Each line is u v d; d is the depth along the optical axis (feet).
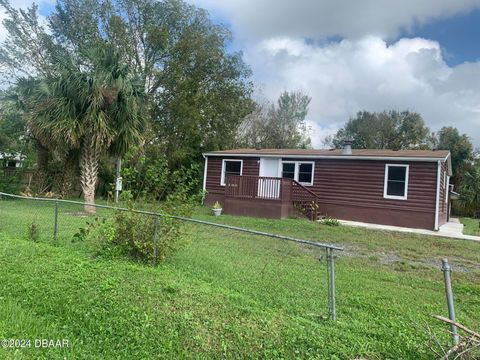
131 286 12.69
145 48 73.56
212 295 12.51
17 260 15.16
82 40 68.59
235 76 78.59
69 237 21.50
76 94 37.06
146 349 8.98
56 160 53.36
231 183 47.91
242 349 9.13
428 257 26.71
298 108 117.19
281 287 15.02
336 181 50.75
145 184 18.52
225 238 25.52
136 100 39.93
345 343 9.68
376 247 29.45
